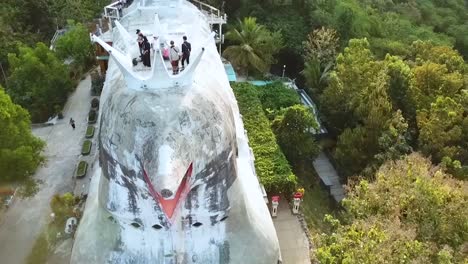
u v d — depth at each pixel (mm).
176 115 8906
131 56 11391
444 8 43500
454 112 20547
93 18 33156
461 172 18906
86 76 30031
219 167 9617
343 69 25109
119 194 9883
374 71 24547
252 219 11680
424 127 21234
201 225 10398
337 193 23438
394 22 35156
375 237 14250
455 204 15453
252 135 22734
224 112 10117
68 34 28969
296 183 20844
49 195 20938
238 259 11156
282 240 19250
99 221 11250
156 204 9539
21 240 18703
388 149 20906
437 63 26188
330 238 15219
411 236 14656
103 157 9875
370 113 22000
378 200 16109
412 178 17109
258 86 27922
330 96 25391
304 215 21312
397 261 13570
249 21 29984
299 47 31250
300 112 23109
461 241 15078
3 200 20328
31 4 32625
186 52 11031
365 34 31359
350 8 31734
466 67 26344
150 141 8711
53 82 25781
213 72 12008
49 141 24312
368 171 20906
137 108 9039
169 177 8242
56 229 19141
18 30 31359
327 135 26672
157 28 12781
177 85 9633
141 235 10500
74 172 22188
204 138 9164
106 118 9758
